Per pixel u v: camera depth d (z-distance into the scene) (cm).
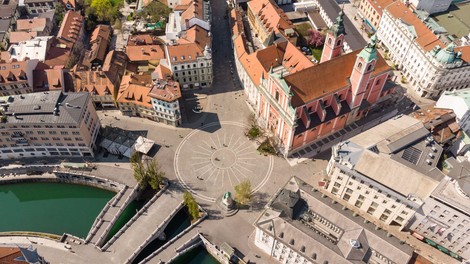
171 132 15862
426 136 13512
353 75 14275
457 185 11419
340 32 14475
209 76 17425
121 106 16088
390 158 12394
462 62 16238
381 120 16362
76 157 14800
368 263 10406
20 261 9956
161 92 15138
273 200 11756
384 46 19875
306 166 14662
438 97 17462
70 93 14300
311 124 14475
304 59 16050
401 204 11975
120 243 12250
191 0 19400
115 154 14888
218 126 16125
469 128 15800
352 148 12825
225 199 13025
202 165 14662
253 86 16188
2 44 18825
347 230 10869
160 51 18225
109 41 19850
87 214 13825
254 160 14875
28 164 14488
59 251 12119
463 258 12238
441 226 11881
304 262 10981
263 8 19862
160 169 14475
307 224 11169
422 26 17750
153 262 11794
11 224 13538
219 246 12206
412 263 10488
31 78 16150
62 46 18288
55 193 14675
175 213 13100
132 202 13762
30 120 13338
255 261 11962
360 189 12694
